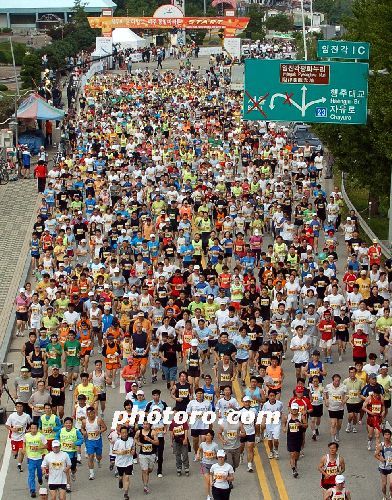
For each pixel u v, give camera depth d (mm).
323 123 71375
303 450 43406
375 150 73938
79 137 108688
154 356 50188
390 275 59844
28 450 39156
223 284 57750
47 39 197250
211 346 50750
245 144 101500
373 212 82312
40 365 46938
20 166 97375
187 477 41031
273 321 52812
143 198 77125
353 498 39312
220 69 166875
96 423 40594
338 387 43500
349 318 54344
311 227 68438
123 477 39062
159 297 55156
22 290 57656
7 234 80250
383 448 38406
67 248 65375
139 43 192875
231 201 72312
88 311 54531
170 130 111750
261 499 39062
